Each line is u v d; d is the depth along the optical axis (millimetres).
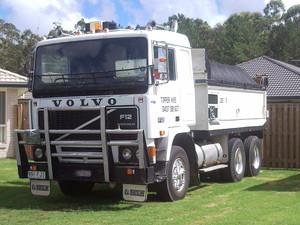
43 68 8883
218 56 51281
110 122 8305
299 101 21875
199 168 10641
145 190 8148
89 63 8555
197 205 8781
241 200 9281
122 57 8367
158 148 8656
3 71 18281
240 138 13195
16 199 9672
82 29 9438
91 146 8336
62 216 7965
